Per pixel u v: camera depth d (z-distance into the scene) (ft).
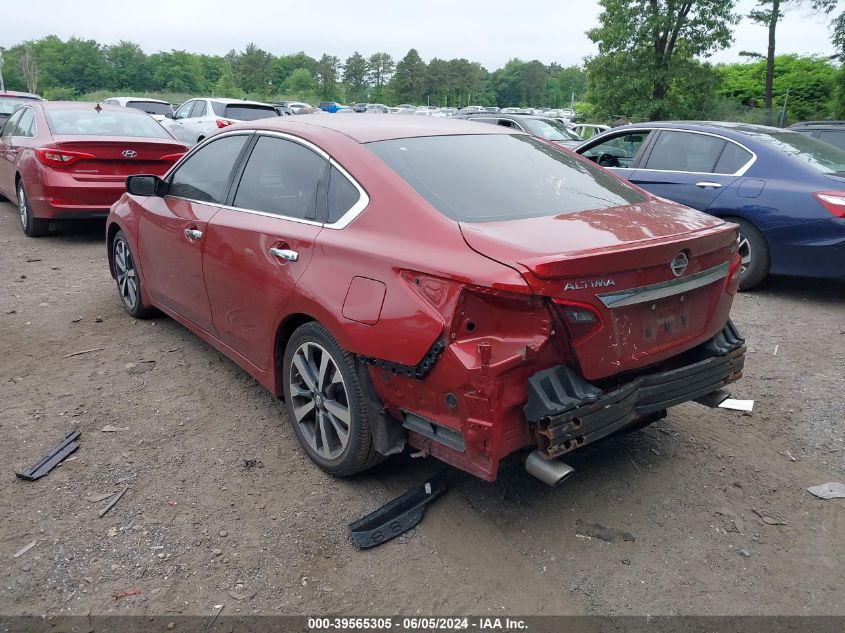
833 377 15.48
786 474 11.49
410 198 9.78
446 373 8.53
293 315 11.14
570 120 120.26
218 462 11.62
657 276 8.99
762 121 101.24
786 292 22.50
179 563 9.17
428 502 10.42
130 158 26.30
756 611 8.46
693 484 11.12
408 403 9.30
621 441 12.46
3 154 30.71
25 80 348.59
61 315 18.66
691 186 22.71
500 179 10.88
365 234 9.96
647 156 24.54
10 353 16.01
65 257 25.30
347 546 9.56
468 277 8.33
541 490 10.88
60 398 13.79
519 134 13.29
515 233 8.98
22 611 8.30
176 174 15.47
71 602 8.46
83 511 10.21
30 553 9.28
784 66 159.02
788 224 20.57
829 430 13.01
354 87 486.38
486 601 8.59
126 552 9.36
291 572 9.05
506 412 8.36
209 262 13.25
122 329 17.65
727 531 9.97
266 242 11.59
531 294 8.00
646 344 9.18
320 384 10.80
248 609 8.42
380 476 11.25
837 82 117.39
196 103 55.93
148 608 8.40
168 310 16.07
